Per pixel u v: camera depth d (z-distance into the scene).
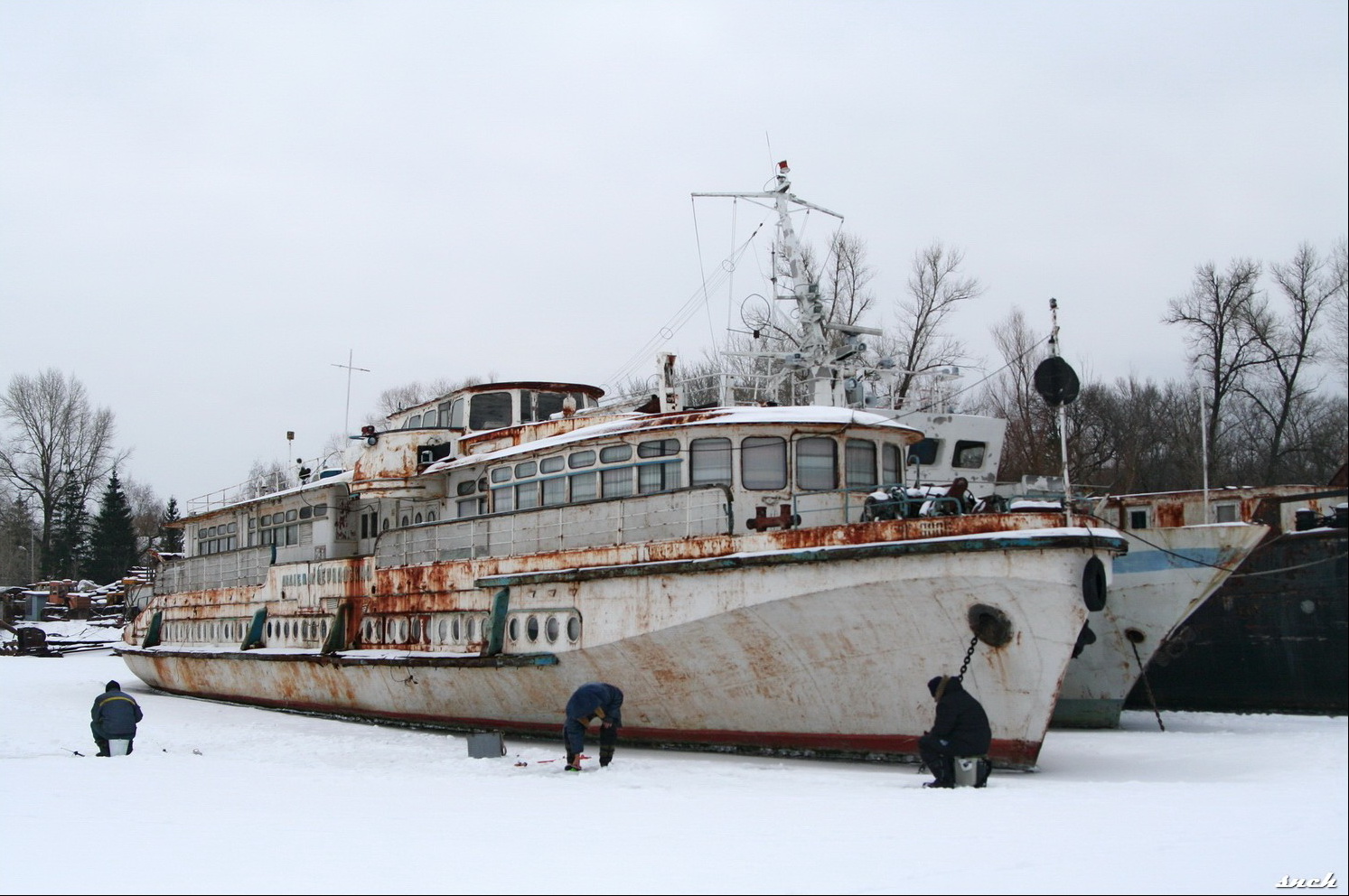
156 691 40.72
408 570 27.22
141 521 107.75
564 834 12.84
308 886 10.55
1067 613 16.97
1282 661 27.78
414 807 15.03
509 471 25.17
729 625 19.66
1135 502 30.12
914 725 18.59
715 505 20.84
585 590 22.08
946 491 20.44
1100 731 25.25
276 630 33.00
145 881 10.90
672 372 24.78
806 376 29.72
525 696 23.59
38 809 15.20
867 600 18.20
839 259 48.53
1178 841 11.87
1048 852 11.43
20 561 99.06
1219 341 39.22
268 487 41.66
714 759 20.16
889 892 9.87
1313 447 40.28
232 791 16.77
